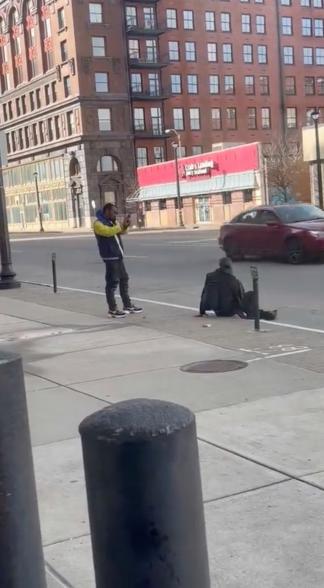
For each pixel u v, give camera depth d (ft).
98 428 6.62
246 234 65.21
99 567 6.88
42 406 20.66
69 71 236.63
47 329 34.35
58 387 22.80
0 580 8.17
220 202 200.95
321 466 14.90
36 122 265.54
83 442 6.79
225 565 11.17
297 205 65.57
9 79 284.00
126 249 91.09
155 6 245.24
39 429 18.52
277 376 22.59
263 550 11.58
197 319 35.24
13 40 276.41
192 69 255.29
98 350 28.45
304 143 153.99
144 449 6.51
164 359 26.07
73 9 230.07
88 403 20.72
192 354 26.66
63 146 248.11
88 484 6.82
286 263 62.44
